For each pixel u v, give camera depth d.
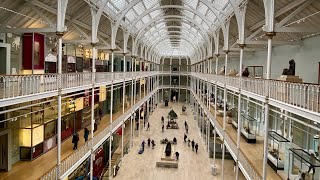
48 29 14.48
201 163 26.72
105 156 25.39
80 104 22.86
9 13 16.27
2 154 13.61
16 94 10.88
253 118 22.08
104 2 19.64
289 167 14.07
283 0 15.12
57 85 13.40
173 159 26.38
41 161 15.32
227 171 24.61
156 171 24.36
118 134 30.45
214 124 26.38
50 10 17.75
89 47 29.20
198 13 28.41
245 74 20.64
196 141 34.75
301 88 9.09
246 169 14.38
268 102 11.76
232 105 29.80
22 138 15.34
